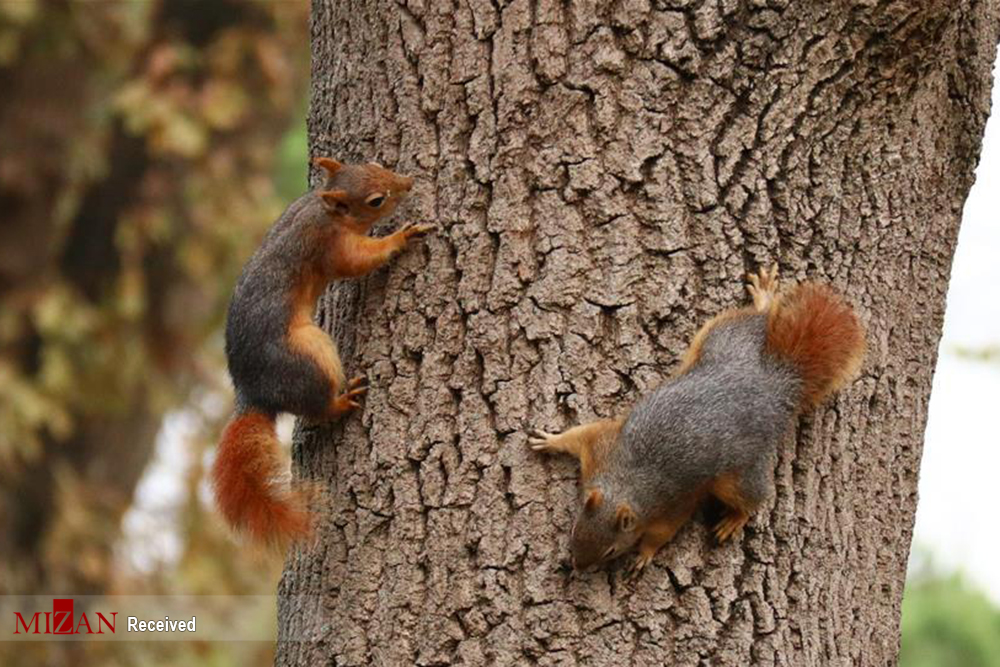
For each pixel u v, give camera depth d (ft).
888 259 30.55
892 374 30.71
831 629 29.37
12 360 77.71
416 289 30.17
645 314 29.01
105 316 78.07
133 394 79.82
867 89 29.81
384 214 30.60
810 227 29.66
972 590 62.75
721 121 29.27
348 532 30.27
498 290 29.45
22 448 75.00
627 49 29.30
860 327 29.58
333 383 30.78
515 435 29.04
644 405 28.66
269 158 80.28
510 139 29.63
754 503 28.53
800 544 29.19
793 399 29.19
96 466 80.07
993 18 32.24
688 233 29.17
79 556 76.95
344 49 31.99
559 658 28.25
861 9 29.12
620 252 29.09
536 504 28.81
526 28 29.71
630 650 28.22
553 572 28.50
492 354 29.35
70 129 79.05
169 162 78.64
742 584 28.66
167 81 76.74
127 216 77.41
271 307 31.32
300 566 31.17
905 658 59.62
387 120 31.04
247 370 31.58
